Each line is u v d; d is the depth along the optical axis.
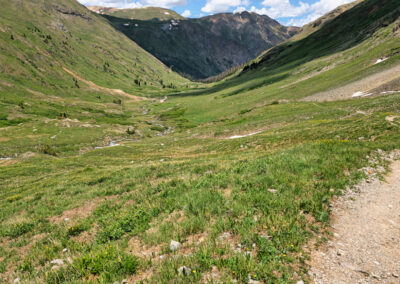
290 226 7.09
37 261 8.04
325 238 6.80
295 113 62.19
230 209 8.52
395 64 65.50
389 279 5.26
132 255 6.45
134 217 9.46
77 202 14.45
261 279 5.31
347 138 20.08
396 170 11.27
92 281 5.66
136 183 16.20
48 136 73.00
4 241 11.00
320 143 15.98
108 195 14.87
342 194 9.33
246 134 55.41
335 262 5.88
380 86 57.06
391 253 6.14
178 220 8.59
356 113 40.75
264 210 8.02
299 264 5.79
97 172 27.00
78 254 7.48
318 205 8.30
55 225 11.45
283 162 12.77
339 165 11.77
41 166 37.62
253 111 80.88
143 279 5.60
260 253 6.02
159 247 7.10
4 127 80.38
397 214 7.93
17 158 48.66
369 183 10.12
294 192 9.34
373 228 7.26
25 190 22.67
